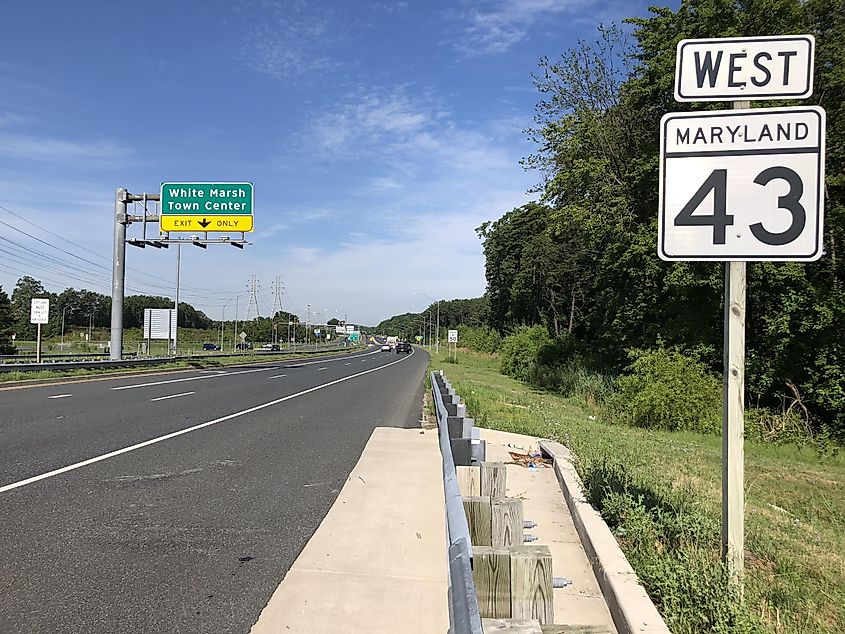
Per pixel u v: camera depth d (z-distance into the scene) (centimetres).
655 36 2491
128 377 2709
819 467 1431
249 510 677
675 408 1844
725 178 380
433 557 537
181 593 454
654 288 2628
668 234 385
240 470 884
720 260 380
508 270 6556
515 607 305
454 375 3691
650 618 361
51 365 2530
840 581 547
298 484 804
